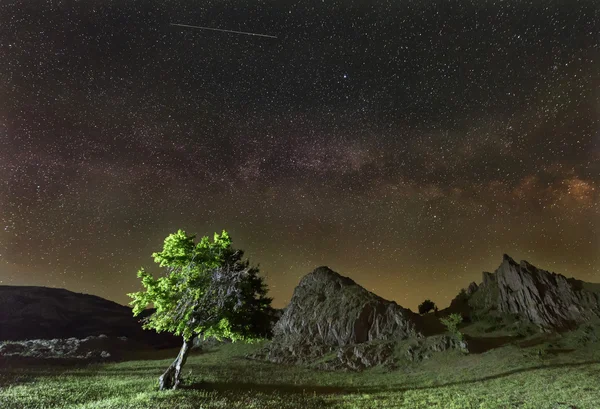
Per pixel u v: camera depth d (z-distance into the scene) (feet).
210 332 96.37
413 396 111.14
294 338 232.94
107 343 239.30
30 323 287.69
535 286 227.40
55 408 74.13
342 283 273.75
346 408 93.91
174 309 91.97
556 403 89.40
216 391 105.50
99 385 105.50
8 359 162.40
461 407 92.58
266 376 157.28
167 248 93.61
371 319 229.66
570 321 200.95
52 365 165.48
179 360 102.17
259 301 103.60
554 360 150.20
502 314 226.99
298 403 98.63
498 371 143.84
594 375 118.73
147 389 100.17
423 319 248.11
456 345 188.34
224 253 98.94
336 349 214.69
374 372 178.60
